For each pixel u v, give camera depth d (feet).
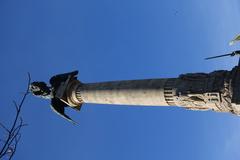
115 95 104.78
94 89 109.40
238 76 84.07
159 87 96.84
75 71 116.26
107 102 108.27
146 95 99.04
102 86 108.17
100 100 109.09
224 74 87.56
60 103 117.80
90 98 110.63
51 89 117.29
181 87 92.48
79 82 115.24
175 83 94.63
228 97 84.53
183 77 94.12
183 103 92.68
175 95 93.20
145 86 99.50
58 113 117.29
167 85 95.91
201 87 88.94
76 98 113.50
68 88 113.91
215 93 86.02
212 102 87.51
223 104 86.02
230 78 84.84
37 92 118.93
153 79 100.32
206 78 89.76
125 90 102.78
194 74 92.79
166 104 97.14
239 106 81.20
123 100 104.22
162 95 96.17
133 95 101.35
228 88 84.38
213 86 87.04
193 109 92.94
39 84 118.52
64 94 113.60
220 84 86.22
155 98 97.81
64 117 117.08
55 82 117.60
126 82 104.63
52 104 117.29
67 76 116.78
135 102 102.47
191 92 89.97
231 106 84.94
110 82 108.17
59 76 117.91
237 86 82.84
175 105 95.71
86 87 111.55
